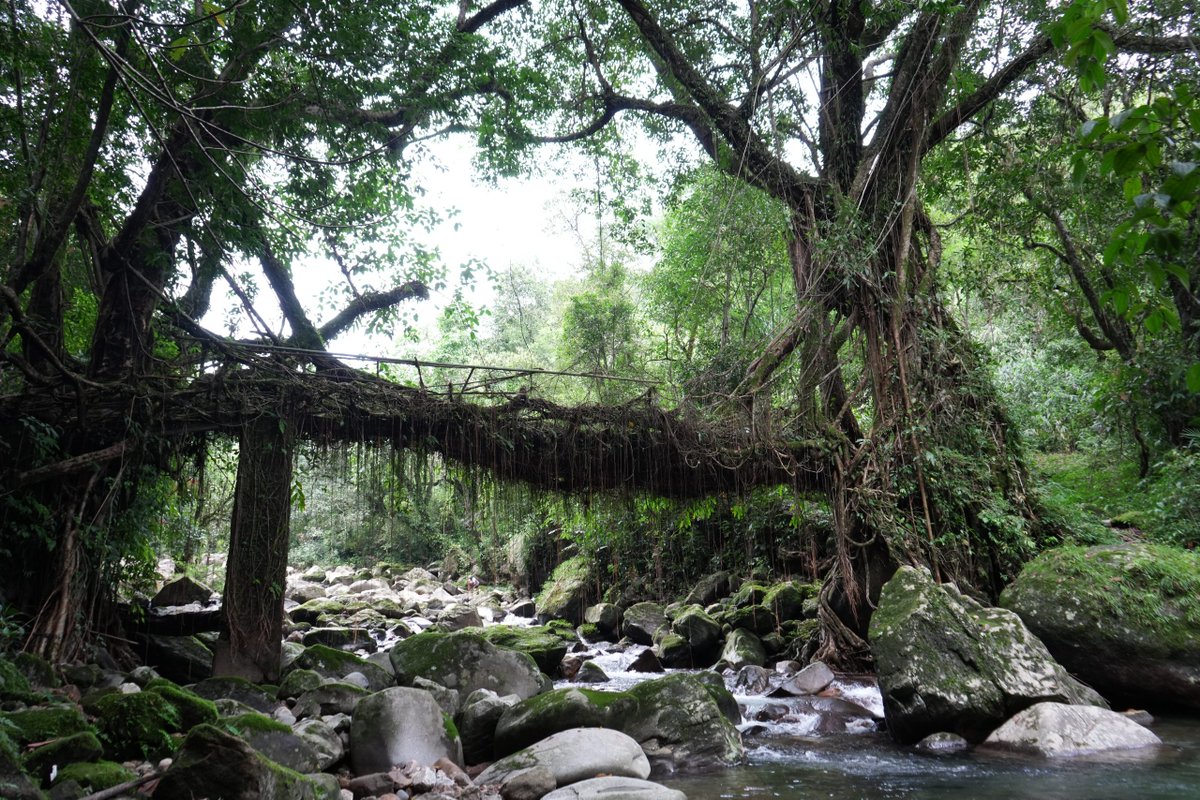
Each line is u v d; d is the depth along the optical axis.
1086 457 16.92
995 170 13.48
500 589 22.70
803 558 14.14
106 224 10.02
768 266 14.47
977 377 12.09
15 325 7.23
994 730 6.79
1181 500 11.20
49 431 7.44
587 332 18.45
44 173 7.29
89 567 7.88
